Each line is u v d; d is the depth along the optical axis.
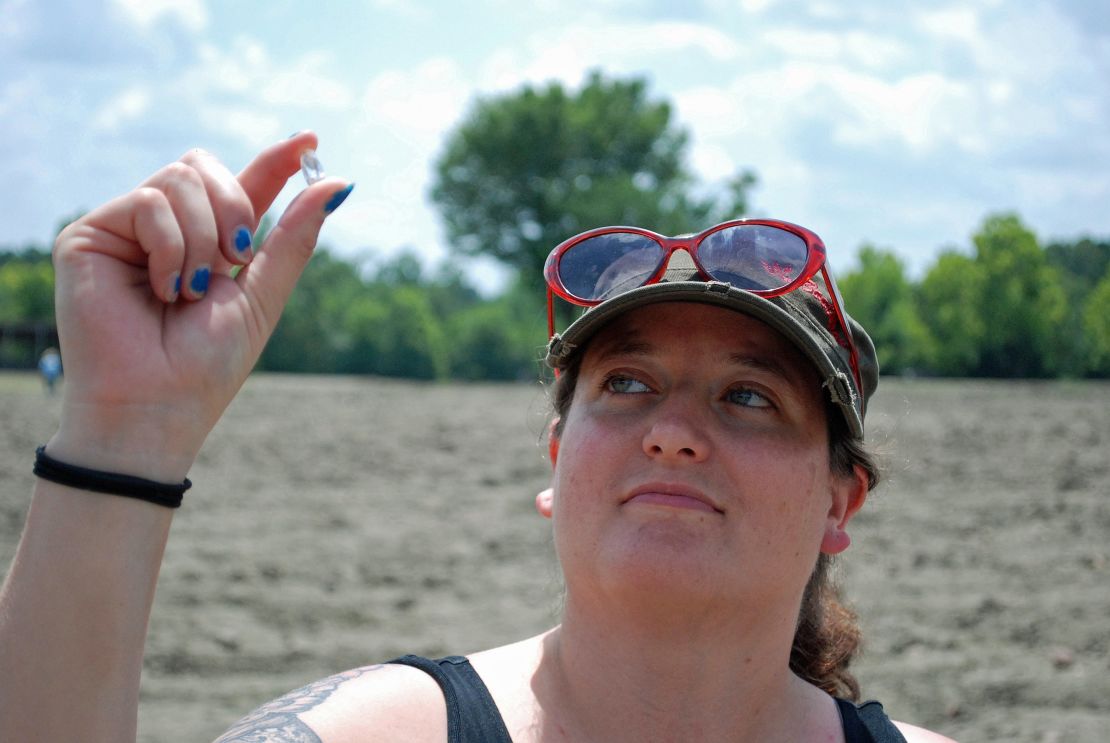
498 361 109.81
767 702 2.09
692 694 2.00
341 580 10.86
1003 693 7.87
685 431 1.92
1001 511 13.78
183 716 7.39
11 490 14.94
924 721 7.42
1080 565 11.27
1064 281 107.06
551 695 2.03
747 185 80.00
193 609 9.72
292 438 21.19
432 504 14.66
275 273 1.84
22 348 72.00
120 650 1.66
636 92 86.88
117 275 1.74
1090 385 57.25
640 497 1.94
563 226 81.75
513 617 9.81
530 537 12.77
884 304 95.62
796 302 2.14
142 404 1.71
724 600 1.93
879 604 9.91
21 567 1.65
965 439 20.77
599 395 2.07
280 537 12.52
